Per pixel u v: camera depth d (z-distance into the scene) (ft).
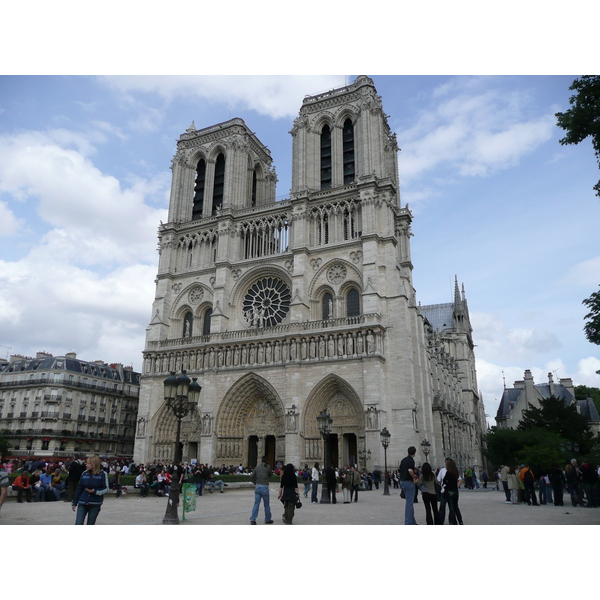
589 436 256.52
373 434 221.05
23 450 315.99
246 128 328.29
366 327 236.43
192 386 95.35
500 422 436.35
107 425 358.02
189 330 300.61
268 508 81.41
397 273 250.57
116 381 370.32
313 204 278.87
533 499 121.60
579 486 119.44
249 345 263.08
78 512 57.67
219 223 299.79
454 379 384.27
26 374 338.13
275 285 282.15
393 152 321.73
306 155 290.35
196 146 335.06
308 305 263.90
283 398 247.70
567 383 427.74
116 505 114.21
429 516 74.02
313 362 244.22
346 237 268.82
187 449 271.90
